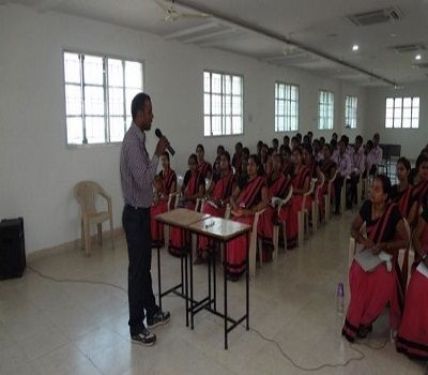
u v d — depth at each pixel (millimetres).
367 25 4930
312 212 4734
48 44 3963
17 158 3818
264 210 3523
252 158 3602
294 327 2535
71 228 4309
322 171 5332
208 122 6348
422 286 2082
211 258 2977
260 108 7586
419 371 2064
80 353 2268
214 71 6285
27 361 2199
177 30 4902
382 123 14102
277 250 3922
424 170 2998
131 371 2094
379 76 10750
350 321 2350
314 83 9930
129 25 4633
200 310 2705
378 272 2250
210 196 4043
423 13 4418
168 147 2545
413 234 2357
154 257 3936
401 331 2186
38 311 2799
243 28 4773
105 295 3062
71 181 4285
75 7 3934
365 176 6688
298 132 9227
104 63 4578
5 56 3654
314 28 5078
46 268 3688
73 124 4355
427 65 8703
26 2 3672
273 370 2086
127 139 2227
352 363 2141
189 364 2150
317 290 3102
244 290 3111
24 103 3824
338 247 4199
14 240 3412
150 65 5078
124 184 2271
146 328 2451
